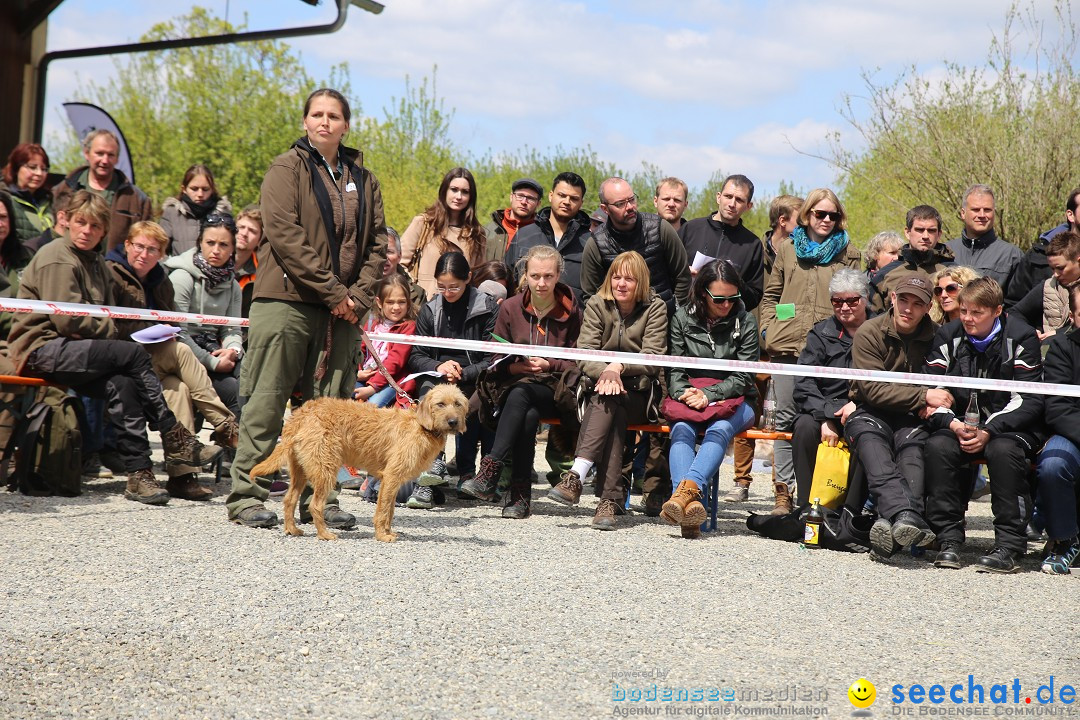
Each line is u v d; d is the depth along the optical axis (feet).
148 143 92.17
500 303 24.25
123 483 24.03
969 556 20.17
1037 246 24.97
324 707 10.46
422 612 13.82
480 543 18.66
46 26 49.62
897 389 19.99
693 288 22.40
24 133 49.08
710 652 12.82
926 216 25.62
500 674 11.61
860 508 20.31
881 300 25.91
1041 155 48.34
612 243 24.76
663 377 22.06
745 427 21.80
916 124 51.70
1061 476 18.76
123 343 21.68
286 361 18.98
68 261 21.71
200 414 25.13
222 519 19.85
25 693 10.59
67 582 14.69
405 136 100.68
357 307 19.08
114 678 11.10
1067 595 17.01
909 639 13.87
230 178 92.27
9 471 22.31
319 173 18.89
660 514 21.94
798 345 25.89
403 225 91.30
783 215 31.35
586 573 16.63
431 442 18.33
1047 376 20.03
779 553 19.54
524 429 22.02
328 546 17.62
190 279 25.68
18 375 21.76
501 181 92.32
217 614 13.37
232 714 10.22
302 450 17.95
